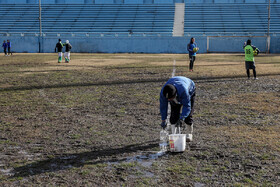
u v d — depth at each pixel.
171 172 4.57
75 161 5.04
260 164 4.83
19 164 4.93
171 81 5.16
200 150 5.46
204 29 52.19
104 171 4.63
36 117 7.95
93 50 48.78
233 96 10.71
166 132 6.56
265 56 37.00
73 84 13.83
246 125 7.09
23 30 53.91
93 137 6.27
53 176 4.47
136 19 55.97
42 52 48.69
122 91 11.97
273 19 53.72
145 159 5.09
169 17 55.94
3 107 9.13
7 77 16.33
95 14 57.84
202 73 17.91
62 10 59.22
